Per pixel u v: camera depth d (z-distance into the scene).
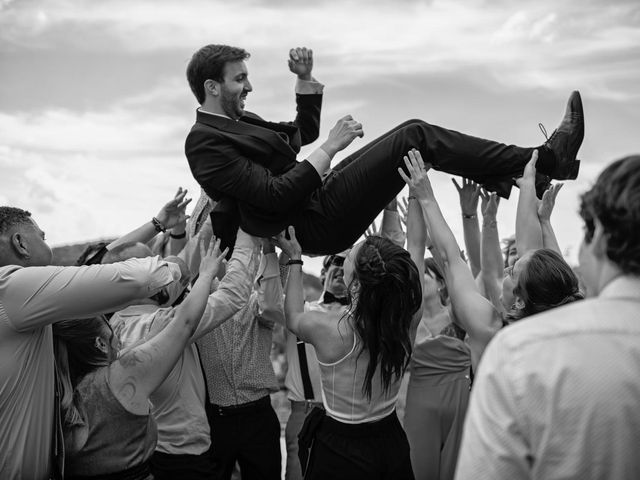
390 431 3.12
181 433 3.50
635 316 1.61
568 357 1.58
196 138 3.45
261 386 3.99
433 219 3.13
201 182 3.43
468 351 4.42
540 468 1.57
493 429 1.61
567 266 2.83
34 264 2.91
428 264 4.62
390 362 3.05
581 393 1.55
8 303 2.64
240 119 3.68
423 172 3.22
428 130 3.50
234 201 3.46
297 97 4.07
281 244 3.51
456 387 4.38
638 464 1.53
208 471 3.53
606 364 1.56
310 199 3.54
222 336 3.95
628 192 1.65
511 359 1.62
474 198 4.11
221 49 3.58
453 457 4.36
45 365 2.73
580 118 3.56
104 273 2.71
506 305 3.44
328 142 3.43
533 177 3.41
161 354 2.86
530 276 2.81
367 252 3.07
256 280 3.87
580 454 1.54
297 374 4.70
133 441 2.85
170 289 3.66
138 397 2.82
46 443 2.73
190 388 3.53
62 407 2.80
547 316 1.67
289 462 4.68
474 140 3.51
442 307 4.50
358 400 3.10
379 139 3.65
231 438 3.91
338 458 3.07
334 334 3.14
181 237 4.44
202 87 3.57
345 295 4.18
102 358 2.90
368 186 3.49
